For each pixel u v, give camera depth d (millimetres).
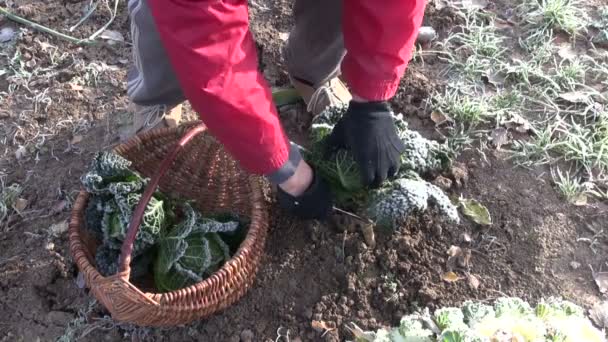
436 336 985
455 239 1203
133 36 1140
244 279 1066
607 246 1200
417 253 1181
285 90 1386
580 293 1147
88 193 1100
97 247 1106
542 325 946
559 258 1188
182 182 1187
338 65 1280
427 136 1347
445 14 1530
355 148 1022
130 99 1409
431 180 1261
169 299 966
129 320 985
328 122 1209
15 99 1434
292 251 1191
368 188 1114
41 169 1331
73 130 1383
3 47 1518
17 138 1377
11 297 1175
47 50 1505
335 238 1193
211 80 781
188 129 1146
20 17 1560
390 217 1098
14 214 1271
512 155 1309
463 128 1341
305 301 1147
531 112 1377
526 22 1514
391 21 884
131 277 1105
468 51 1474
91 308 1156
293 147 1001
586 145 1315
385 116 1018
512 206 1244
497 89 1408
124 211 1039
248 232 1059
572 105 1383
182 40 756
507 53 1473
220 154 1168
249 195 1144
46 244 1220
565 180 1263
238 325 1129
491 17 1523
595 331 970
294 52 1269
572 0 1531
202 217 1130
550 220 1228
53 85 1453
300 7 1176
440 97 1379
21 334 1143
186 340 1125
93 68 1469
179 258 1048
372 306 1148
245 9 784
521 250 1198
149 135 1158
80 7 1579
